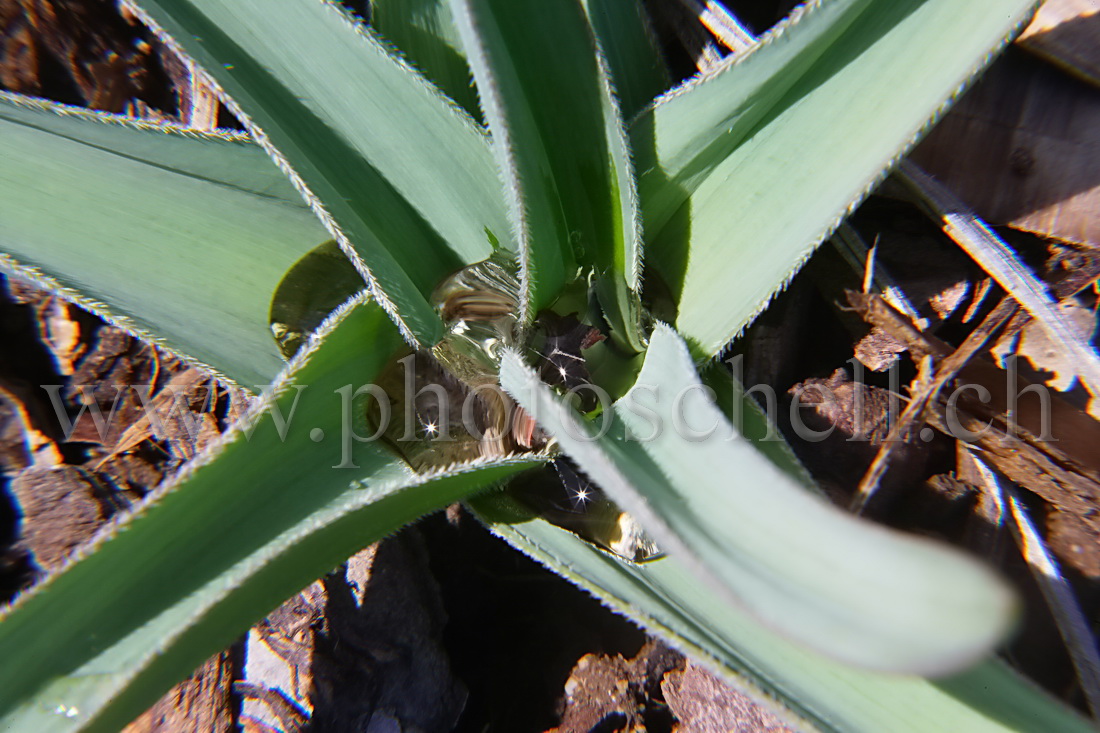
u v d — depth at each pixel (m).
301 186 0.14
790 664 0.14
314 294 0.16
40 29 0.20
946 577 0.09
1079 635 0.16
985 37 0.14
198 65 0.14
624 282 0.15
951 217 0.17
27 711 0.13
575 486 0.15
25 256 0.15
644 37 0.17
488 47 0.13
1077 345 0.17
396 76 0.15
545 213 0.15
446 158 0.15
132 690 0.13
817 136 0.15
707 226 0.15
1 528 0.19
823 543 0.10
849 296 0.18
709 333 0.15
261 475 0.14
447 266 0.16
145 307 0.15
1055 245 0.18
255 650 0.18
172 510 0.13
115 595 0.13
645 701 0.18
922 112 0.14
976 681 0.14
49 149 0.15
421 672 0.18
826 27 0.14
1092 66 0.17
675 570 0.15
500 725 0.18
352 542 0.14
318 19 0.14
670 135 0.15
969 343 0.17
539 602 0.19
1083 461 0.17
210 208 0.16
